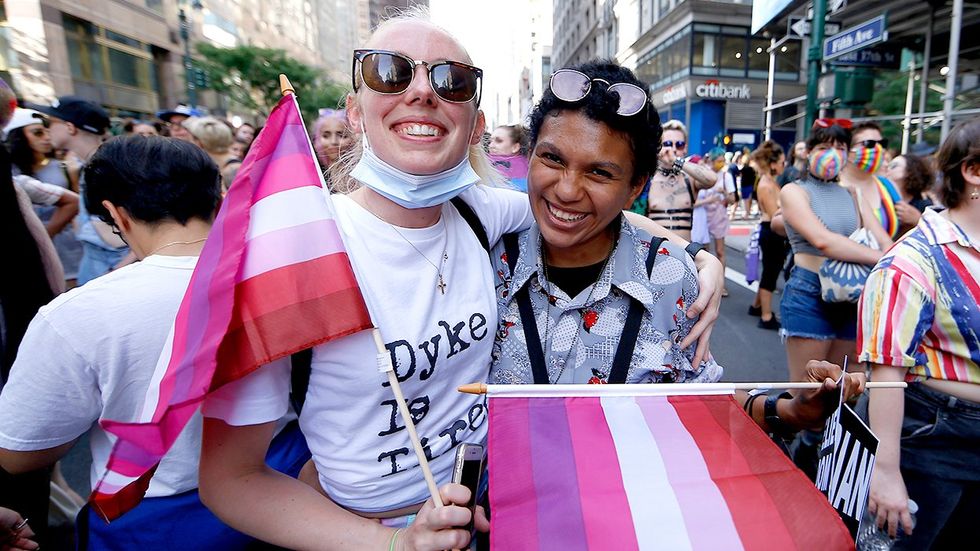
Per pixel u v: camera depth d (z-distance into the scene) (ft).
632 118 3.59
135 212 4.55
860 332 5.44
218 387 3.08
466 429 4.01
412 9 3.95
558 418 3.45
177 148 4.70
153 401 3.33
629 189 3.95
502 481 3.16
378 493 3.71
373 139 3.65
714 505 3.05
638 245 4.34
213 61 90.68
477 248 4.25
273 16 174.70
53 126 13.30
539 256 4.26
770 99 42.04
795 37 35.22
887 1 28.63
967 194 5.09
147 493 4.51
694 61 84.58
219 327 3.11
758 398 4.55
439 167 3.60
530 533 3.00
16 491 5.70
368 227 3.70
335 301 3.34
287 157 3.65
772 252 16.30
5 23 67.62
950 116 24.08
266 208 3.48
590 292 4.15
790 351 9.67
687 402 3.59
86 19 77.25
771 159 19.21
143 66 92.94
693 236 21.39
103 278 4.35
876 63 32.42
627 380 4.00
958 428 5.27
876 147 9.42
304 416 3.69
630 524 2.99
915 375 5.37
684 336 4.31
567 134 3.66
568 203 3.77
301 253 3.40
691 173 16.29
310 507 3.31
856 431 3.37
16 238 5.94
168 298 4.25
